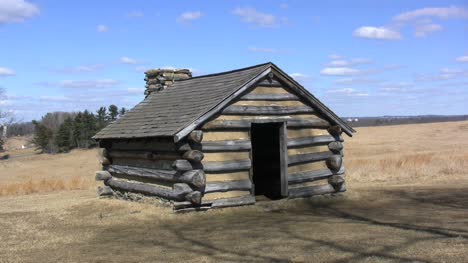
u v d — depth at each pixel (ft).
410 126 274.98
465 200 51.78
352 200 53.36
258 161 60.95
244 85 48.39
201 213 45.16
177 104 52.95
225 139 47.57
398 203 50.96
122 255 32.14
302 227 38.50
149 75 66.23
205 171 46.01
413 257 27.94
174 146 46.19
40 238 38.75
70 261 31.35
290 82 52.01
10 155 245.24
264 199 52.75
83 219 45.44
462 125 257.34
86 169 175.52
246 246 32.63
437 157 101.24
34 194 74.38
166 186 48.34
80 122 257.55
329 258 28.63
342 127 55.36
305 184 52.85
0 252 34.65
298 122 52.34
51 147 251.19
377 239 33.04
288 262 28.22
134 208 48.08
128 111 60.90
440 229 36.04
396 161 96.58
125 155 55.01
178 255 31.19
